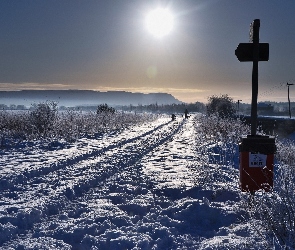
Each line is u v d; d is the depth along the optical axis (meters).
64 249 4.29
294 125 31.56
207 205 5.83
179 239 4.61
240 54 6.48
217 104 54.06
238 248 4.15
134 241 4.44
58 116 25.12
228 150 13.49
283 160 11.26
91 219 5.36
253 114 6.57
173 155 13.91
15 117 23.64
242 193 6.14
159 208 6.17
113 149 15.82
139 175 9.36
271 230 4.47
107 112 41.34
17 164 10.98
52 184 7.97
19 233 4.87
